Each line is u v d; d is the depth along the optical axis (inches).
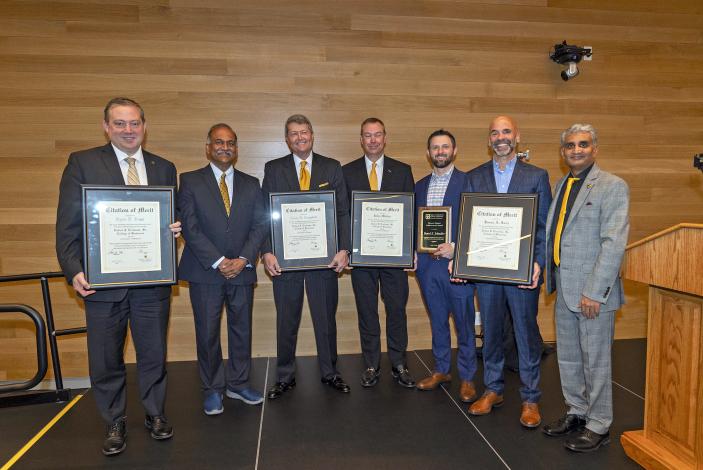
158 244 98.4
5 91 146.2
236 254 114.8
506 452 97.7
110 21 149.1
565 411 117.0
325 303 128.0
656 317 88.4
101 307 96.8
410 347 167.6
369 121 127.6
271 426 110.2
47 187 148.9
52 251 150.0
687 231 76.1
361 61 159.9
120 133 95.9
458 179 123.1
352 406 120.3
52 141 148.4
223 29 153.9
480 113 166.2
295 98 157.8
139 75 151.1
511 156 111.8
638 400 124.6
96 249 94.0
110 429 101.0
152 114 152.3
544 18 167.5
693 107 177.3
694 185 177.9
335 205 122.2
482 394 127.0
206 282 113.2
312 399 125.0
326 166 126.3
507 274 106.3
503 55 166.2
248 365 122.1
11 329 149.0
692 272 75.0
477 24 164.6
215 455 98.1
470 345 123.0
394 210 126.3
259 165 157.6
